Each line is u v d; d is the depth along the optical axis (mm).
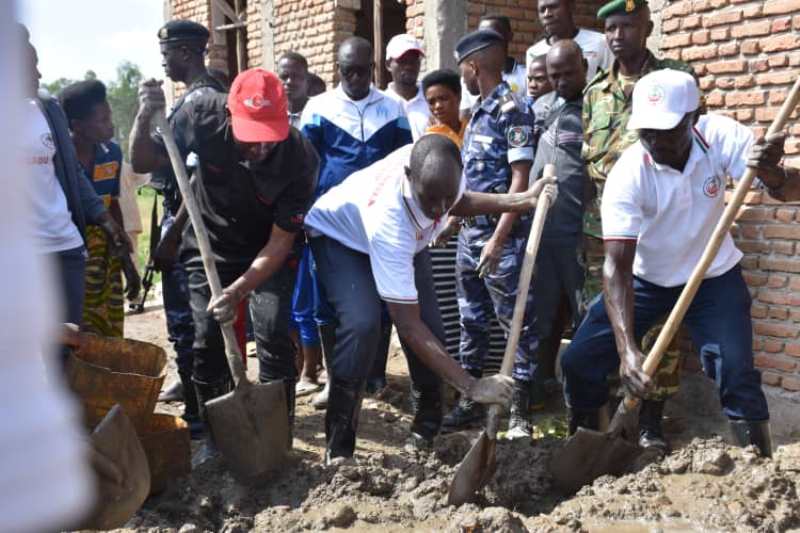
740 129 3545
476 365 4805
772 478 3186
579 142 4500
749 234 4469
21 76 664
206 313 3826
